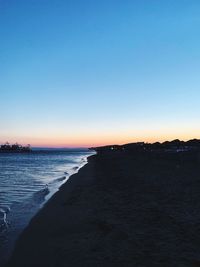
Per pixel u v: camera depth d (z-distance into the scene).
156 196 20.27
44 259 10.19
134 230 12.30
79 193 24.52
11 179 42.06
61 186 30.97
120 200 19.64
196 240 10.82
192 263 8.93
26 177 45.34
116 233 12.07
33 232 13.48
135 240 11.04
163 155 69.44
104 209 17.03
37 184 35.53
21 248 11.38
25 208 19.88
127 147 152.88
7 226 14.80
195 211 15.25
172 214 14.70
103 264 9.24
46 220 15.55
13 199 24.08
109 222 13.88
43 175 49.09
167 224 12.98
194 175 33.31
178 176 32.66
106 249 10.44
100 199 20.64
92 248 10.69
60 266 9.46
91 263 9.40
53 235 12.92
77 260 9.77
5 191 29.22
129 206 17.38
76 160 119.44
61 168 68.38
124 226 12.99
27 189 30.83
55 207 19.09
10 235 13.15
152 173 38.12
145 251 9.96
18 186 33.62
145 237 11.33
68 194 24.81
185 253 9.66
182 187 23.98
